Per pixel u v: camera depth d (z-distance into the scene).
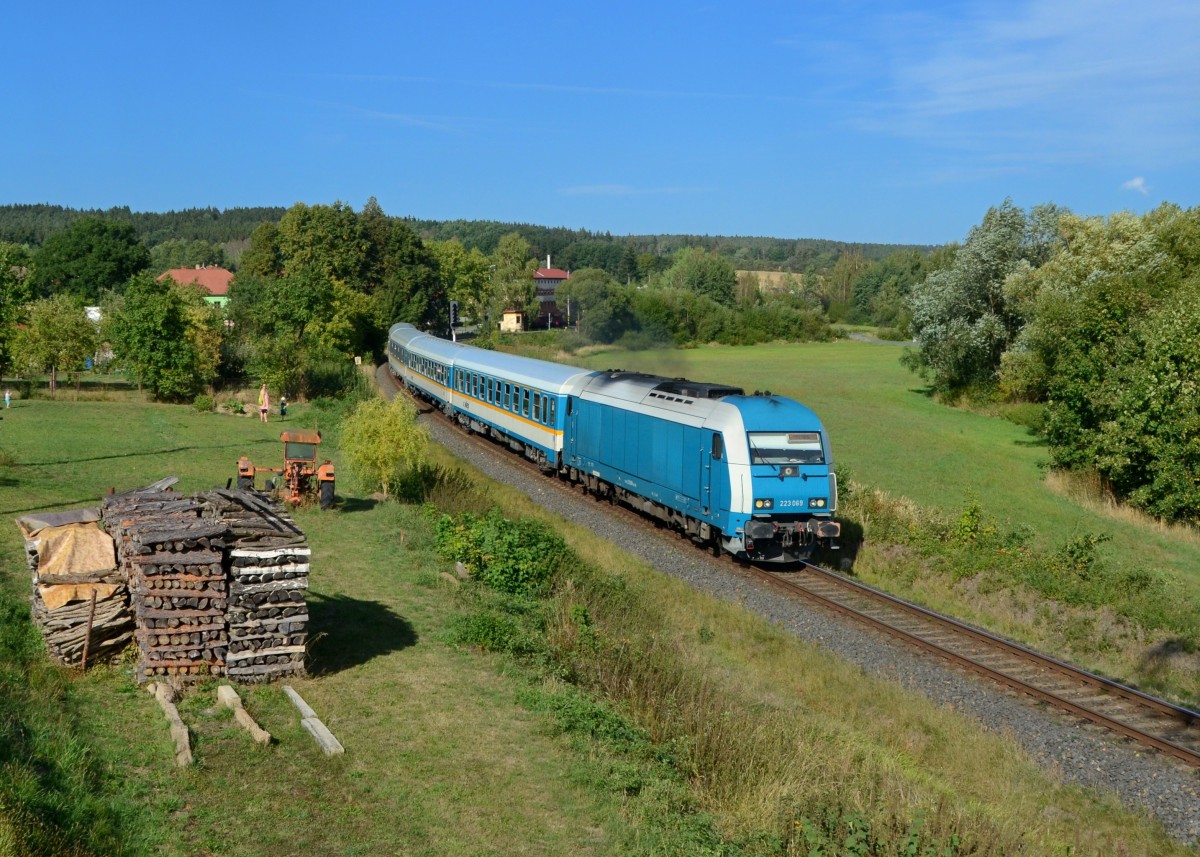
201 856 7.83
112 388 49.25
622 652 14.00
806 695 13.86
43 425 33.47
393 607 15.48
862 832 9.07
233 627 11.53
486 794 9.46
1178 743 12.41
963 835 9.15
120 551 12.31
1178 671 16.03
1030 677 14.68
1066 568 20.47
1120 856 9.77
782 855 9.10
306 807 8.82
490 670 13.13
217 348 50.88
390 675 12.46
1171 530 27.72
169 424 35.97
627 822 9.23
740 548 19.72
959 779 11.36
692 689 12.68
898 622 17.09
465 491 25.33
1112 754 12.23
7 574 14.55
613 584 18.06
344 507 23.06
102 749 9.34
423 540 19.97
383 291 92.88
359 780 9.46
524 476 30.25
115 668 11.56
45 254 101.44
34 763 8.55
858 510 24.70
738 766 10.62
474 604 16.14
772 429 19.66
